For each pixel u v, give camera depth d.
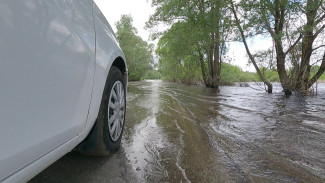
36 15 0.98
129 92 8.91
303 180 1.68
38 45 0.98
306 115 4.26
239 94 9.16
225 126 3.26
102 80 1.71
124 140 2.48
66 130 1.22
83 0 1.62
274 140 2.61
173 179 1.65
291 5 7.84
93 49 1.58
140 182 1.59
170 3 14.18
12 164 0.84
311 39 9.48
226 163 1.94
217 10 10.23
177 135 2.73
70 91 1.25
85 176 1.64
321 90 11.97
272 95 9.02
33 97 0.94
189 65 22.44
